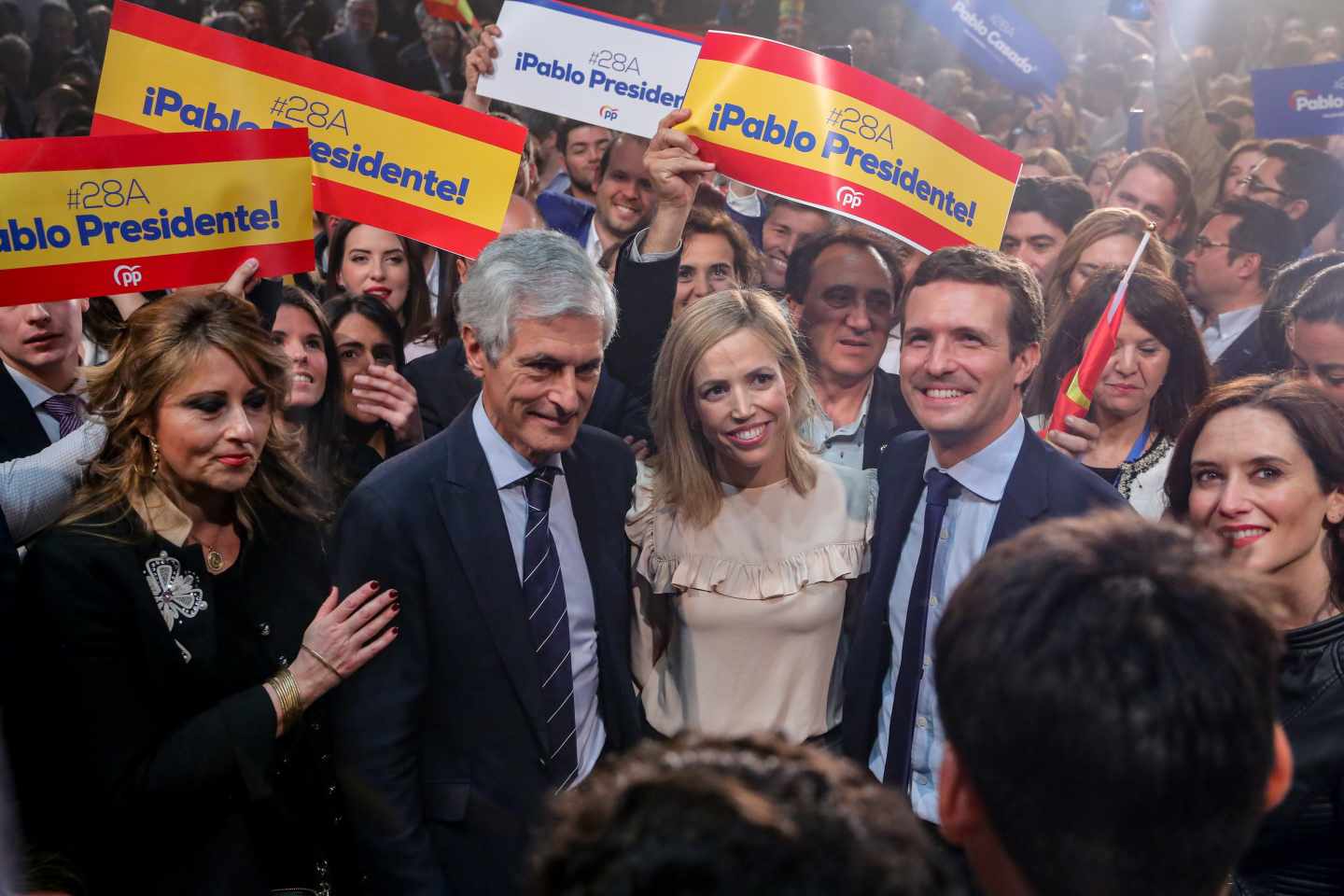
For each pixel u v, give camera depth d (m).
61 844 1.90
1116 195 3.79
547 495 2.03
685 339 2.05
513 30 2.92
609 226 3.67
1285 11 7.14
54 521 2.03
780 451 2.12
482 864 1.96
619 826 0.60
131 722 1.86
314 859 2.08
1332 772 1.67
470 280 1.92
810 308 2.82
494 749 1.97
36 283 2.23
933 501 2.05
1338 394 2.47
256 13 6.23
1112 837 0.75
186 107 2.60
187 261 2.32
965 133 2.43
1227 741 0.75
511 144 2.62
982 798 0.80
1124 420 2.64
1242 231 3.45
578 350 1.88
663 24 6.70
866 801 0.62
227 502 2.02
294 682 1.89
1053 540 0.84
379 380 2.67
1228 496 1.89
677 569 2.09
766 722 2.08
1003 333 1.97
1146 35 5.97
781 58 2.43
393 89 2.62
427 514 1.93
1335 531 1.86
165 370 1.87
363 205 2.65
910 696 2.01
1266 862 1.74
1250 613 0.79
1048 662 0.76
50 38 6.17
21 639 1.92
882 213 2.42
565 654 2.00
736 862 0.57
